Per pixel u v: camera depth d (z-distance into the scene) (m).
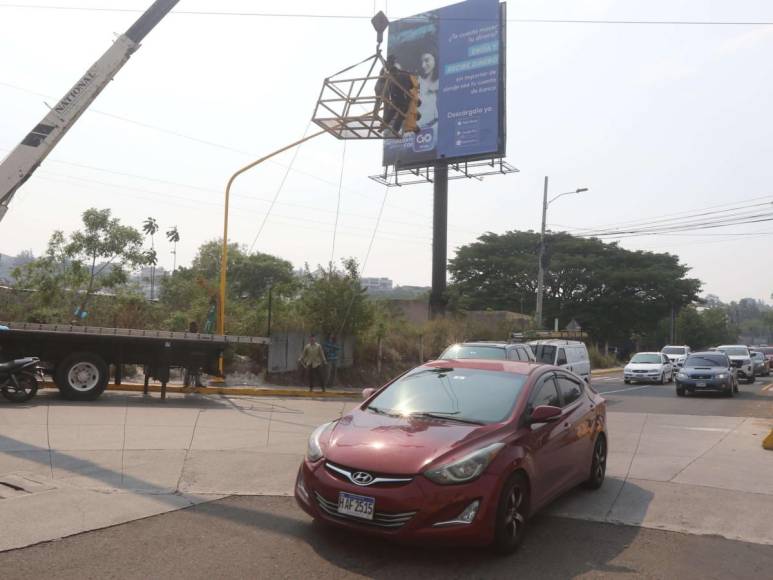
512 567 4.93
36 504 5.95
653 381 29.81
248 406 14.77
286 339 21.20
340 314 22.31
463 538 4.84
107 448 8.52
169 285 27.77
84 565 4.65
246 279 54.47
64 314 19.38
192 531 5.46
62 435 9.27
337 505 4.99
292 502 6.41
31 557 4.75
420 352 26.81
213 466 7.81
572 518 6.26
